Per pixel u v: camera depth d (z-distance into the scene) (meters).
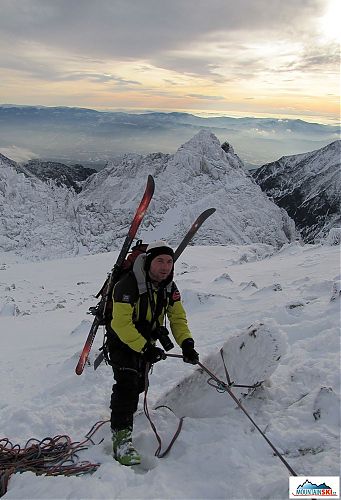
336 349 5.62
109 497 3.44
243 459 3.80
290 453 3.80
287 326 6.79
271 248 46.56
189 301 10.60
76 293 22.81
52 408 5.38
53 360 8.08
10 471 3.94
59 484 3.60
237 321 7.98
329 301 7.64
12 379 7.29
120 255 4.27
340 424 4.03
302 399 4.49
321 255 17.78
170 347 4.20
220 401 4.59
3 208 122.25
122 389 4.23
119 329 4.02
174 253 4.52
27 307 18.83
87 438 4.55
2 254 107.62
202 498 3.45
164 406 4.88
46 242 117.88
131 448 4.09
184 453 4.03
